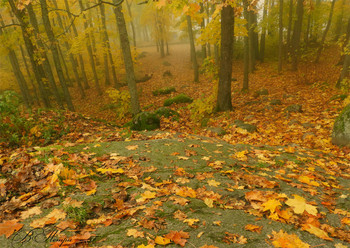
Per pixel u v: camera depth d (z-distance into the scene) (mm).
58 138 5242
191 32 18391
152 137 5000
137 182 2760
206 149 4145
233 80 17406
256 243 1818
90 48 18859
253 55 19000
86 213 2137
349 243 1905
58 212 2084
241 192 2678
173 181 2920
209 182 2873
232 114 8984
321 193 2771
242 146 4562
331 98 9047
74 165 3027
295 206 2330
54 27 13391
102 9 16750
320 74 14602
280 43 16469
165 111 8672
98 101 18734
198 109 8656
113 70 19344
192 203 2400
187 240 1828
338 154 4492
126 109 12938
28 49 11078
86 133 5508
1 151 3896
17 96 5551
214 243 1803
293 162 3775
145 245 1734
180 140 4449
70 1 16438
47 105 13133
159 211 2225
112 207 2254
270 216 2199
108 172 2926
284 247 1760
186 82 19922
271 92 12945
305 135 5828
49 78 10742
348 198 2656
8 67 23422
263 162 3738
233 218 2166
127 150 3752
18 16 9820
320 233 1962
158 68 26750
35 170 2805
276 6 18047
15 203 2189
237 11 3803
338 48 19719
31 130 4988
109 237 1838
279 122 7395
